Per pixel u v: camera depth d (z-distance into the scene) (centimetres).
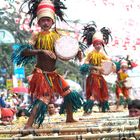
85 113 1565
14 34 4038
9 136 730
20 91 3419
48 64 959
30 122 909
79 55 1031
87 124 945
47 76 958
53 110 1773
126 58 2630
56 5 1050
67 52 955
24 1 1033
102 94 1611
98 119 1173
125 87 2355
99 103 1669
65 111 1070
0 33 4362
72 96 1030
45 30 980
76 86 3362
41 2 985
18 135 731
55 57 958
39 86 930
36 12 1005
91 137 621
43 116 919
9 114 1421
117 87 2353
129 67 2630
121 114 1538
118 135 616
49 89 943
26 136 677
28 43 961
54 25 991
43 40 964
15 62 976
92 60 1567
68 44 959
